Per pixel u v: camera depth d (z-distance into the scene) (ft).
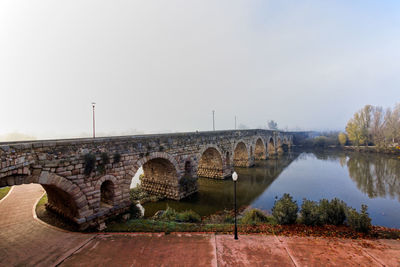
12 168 29.50
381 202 68.64
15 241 36.14
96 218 43.70
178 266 28.94
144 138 55.52
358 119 209.56
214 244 34.86
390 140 182.91
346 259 29.60
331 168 128.26
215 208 61.98
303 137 320.09
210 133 85.71
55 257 31.40
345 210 42.01
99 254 32.17
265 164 141.69
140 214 55.21
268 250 32.50
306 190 82.38
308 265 28.48
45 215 47.88
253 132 136.46
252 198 71.97
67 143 39.06
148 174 76.07
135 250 33.27
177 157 67.26
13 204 55.06
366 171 117.70
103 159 45.32
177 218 49.49
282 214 41.68
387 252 31.32
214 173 98.78
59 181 37.60
